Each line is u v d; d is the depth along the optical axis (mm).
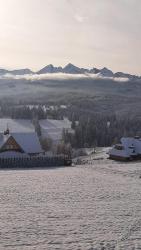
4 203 40844
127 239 28719
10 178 60938
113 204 40844
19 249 26203
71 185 54125
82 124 197625
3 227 31391
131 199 43812
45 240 28234
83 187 52406
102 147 168375
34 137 100688
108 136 185750
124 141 102812
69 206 39594
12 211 37031
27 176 63656
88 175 66125
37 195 45656
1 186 52406
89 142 177500
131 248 26734
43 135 191875
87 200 43000
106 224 32688
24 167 83312
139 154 100375
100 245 27281
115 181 59156
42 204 40469
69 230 30812
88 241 28156
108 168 78188
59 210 37656
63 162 86750
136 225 32469
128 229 31266
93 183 56531
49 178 61281
